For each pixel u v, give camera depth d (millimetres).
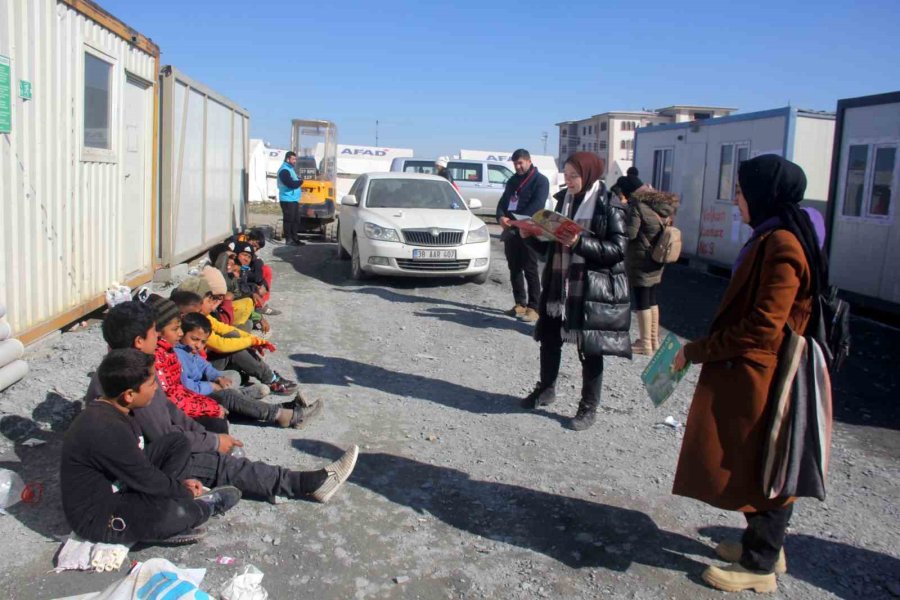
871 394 6875
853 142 10539
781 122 11945
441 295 10492
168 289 9359
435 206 11914
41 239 6121
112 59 7719
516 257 8945
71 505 3365
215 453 4051
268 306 9156
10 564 3361
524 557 3695
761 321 3064
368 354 7277
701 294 11898
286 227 15703
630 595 3402
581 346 5125
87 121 7160
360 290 10641
